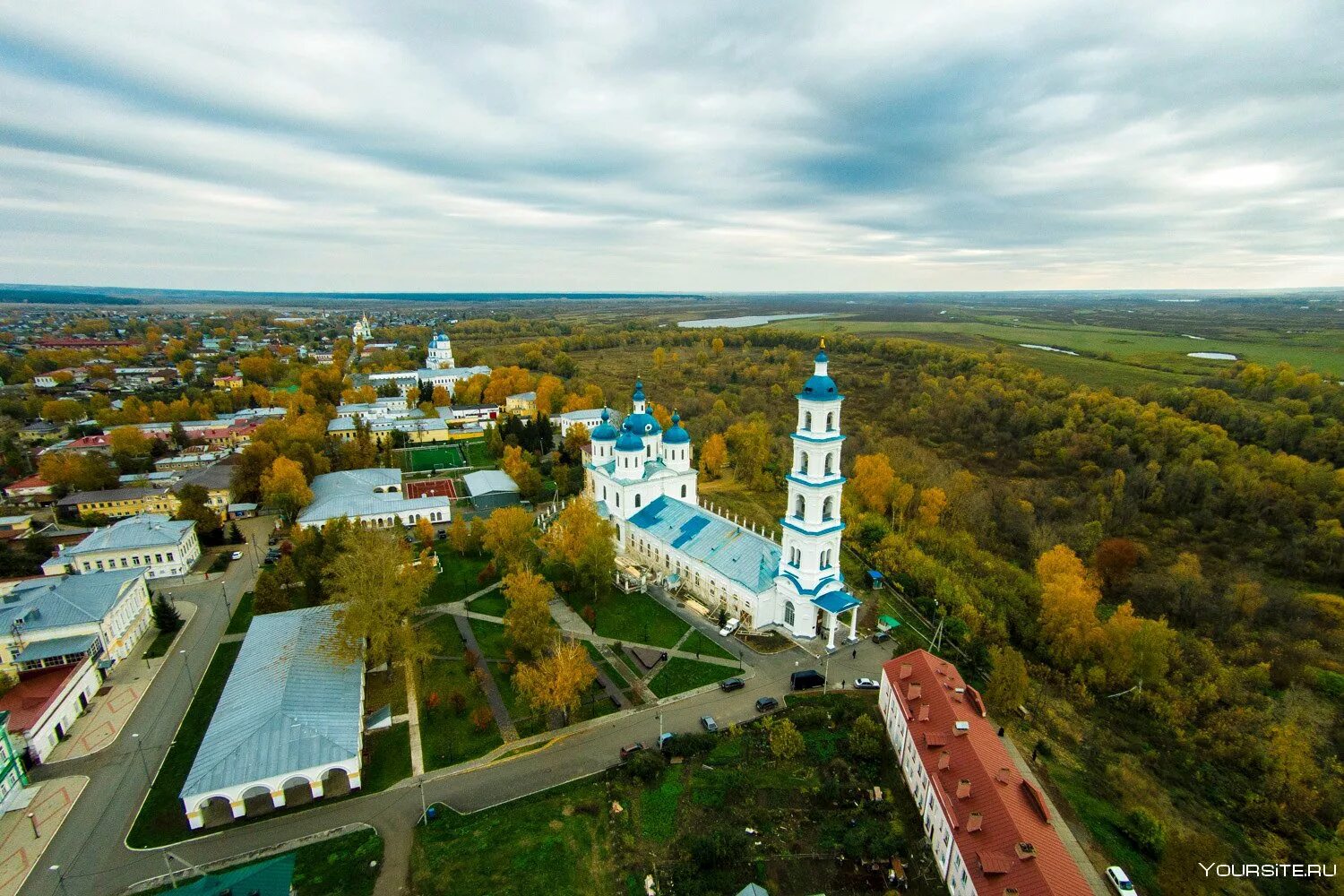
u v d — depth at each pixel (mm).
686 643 92812
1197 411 187125
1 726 64188
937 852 57969
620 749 72000
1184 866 52500
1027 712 80812
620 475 124625
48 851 58562
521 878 55688
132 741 72875
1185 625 111375
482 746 72312
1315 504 136750
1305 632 105625
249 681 73188
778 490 167000
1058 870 49625
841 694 82000
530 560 111812
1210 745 79812
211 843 59375
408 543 119750
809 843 59969
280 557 118875
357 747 65875
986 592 109812
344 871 56344
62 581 89562
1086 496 151625
